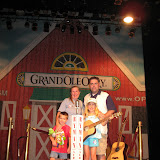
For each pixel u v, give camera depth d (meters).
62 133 4.02
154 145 4.93
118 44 5.86
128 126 5.36
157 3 4.77
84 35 5.80
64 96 5.39
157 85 5.03
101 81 5.56
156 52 5.10
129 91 5.59
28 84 5.40
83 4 5.19
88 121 3.96
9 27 5.51
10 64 5.47
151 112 5.08
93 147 3.82
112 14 5.57
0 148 4.96
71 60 5.61
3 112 5.18
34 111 5.27
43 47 5.64
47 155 5.06
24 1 5.22
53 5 5.39
